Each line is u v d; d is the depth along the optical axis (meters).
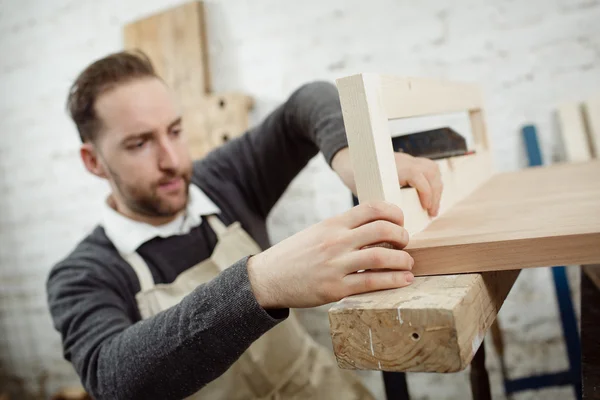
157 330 0.70
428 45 1.76
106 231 1.19
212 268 1.20
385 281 0.54
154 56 2.13
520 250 0.54
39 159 2.49
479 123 1.28
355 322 0.49
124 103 1.06
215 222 1.28
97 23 2.30
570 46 1.59
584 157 1.51
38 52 2.45
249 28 2.02
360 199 0.62
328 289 0.55
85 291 1.04
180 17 2.07
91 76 1.09
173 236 1.21
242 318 0.61
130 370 0.73
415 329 0.46
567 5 1.57
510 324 1.75
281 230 2.03
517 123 1.68
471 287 0.51
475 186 1.08
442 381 1.85
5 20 2.50
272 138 1.31
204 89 2.04
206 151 2.03
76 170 2.41
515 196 0.89
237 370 1.17
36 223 2.53
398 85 0.69
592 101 1.50
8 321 2.64
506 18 1.65
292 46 1.96
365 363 0.49
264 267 0.60
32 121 2.49
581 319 0.81
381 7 1.81
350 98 0.60
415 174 0.71
